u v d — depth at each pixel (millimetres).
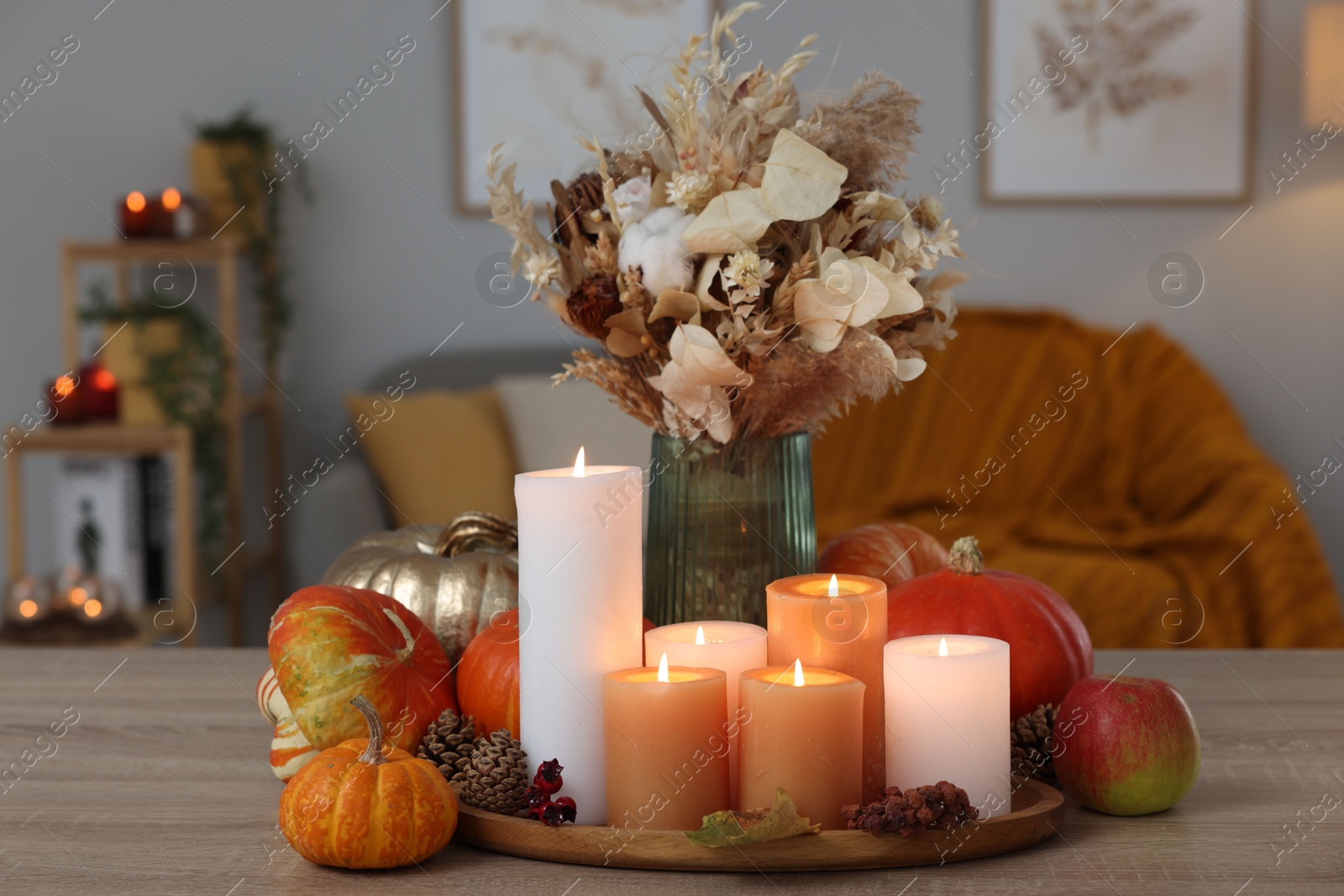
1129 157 2908
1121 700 701
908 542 933
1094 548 2295
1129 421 2615
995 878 616
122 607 2371
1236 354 2938
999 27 2863
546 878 625
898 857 625
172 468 2582
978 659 674
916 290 770
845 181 733
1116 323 2936
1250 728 871
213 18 2914
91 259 2635
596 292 726
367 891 607
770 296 733
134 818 718
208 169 2756
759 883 615
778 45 2848
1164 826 689
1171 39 2881
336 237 2953
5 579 2949
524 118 2914
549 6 2889
